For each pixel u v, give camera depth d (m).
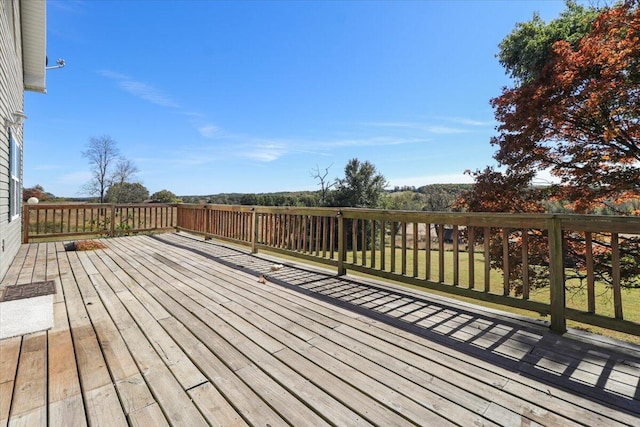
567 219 2.26
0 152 4.01
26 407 1.41
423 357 1.95
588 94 4.68
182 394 1.53
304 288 3.51
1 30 4.18
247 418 1.36
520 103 5.57
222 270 4.38
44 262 4.82
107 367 1.78
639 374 1.75
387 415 1.40
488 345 2.12
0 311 2.66
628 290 5.93
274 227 5.18
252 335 2.25
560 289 2.30
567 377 1.72
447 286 2.96
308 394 1.55
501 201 5.86
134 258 5.18
